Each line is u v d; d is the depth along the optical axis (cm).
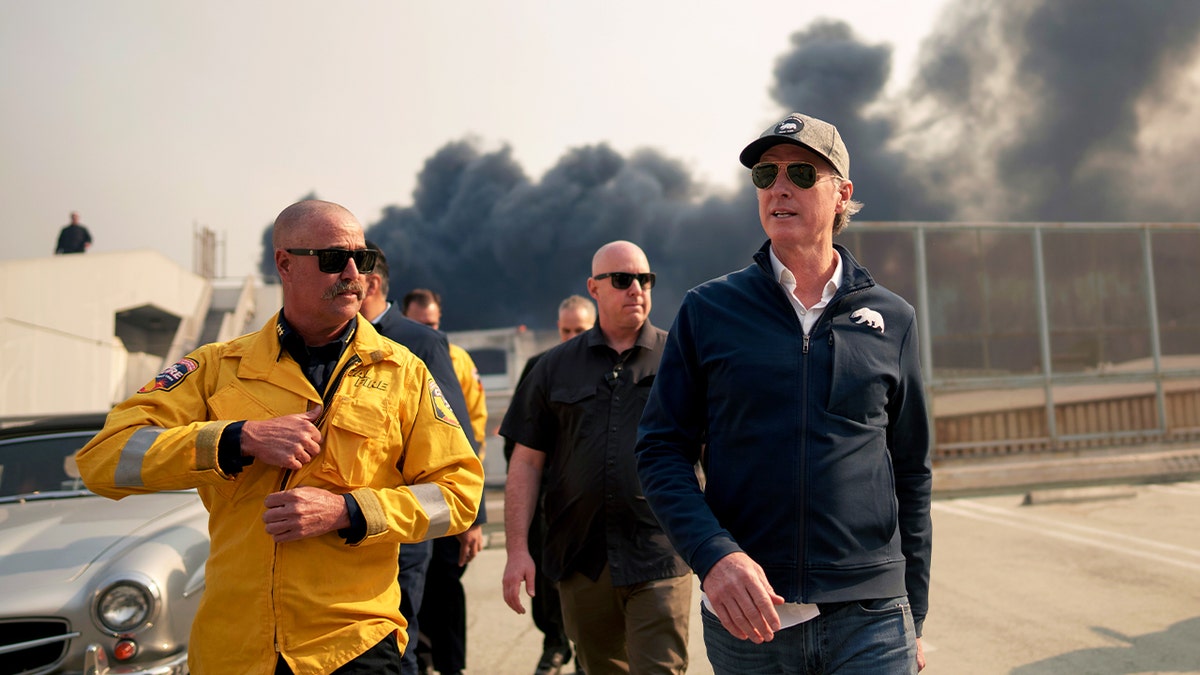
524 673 393
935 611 446
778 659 167
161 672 297
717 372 176
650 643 257
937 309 824
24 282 1733
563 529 278
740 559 151
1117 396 854
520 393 303
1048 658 371
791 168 178
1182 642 383
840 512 165
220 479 161
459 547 359
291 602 162
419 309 499
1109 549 570
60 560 311
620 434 274
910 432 186
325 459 171
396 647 176
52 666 288
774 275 180
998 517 702
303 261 177
